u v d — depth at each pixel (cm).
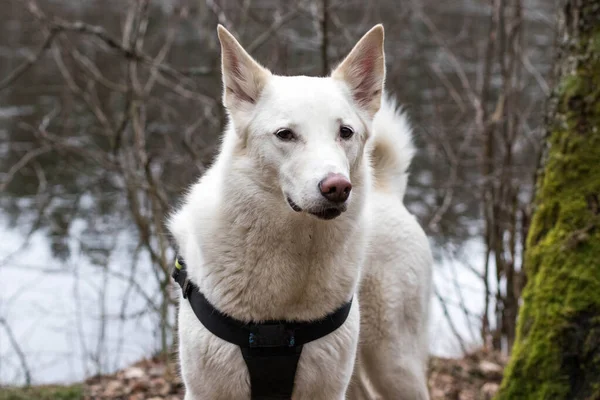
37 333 668
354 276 337
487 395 556
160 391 554
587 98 435
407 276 418
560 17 456
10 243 866
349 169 326
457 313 743
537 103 914
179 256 362
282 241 322
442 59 1134
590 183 431
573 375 415
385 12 1051
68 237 830
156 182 671
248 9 771
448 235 836
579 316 416
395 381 416
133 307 710
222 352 328
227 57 336
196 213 342
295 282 324
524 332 444
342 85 345
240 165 328
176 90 736
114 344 656
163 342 626
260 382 330
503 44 736
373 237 413
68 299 725
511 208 693
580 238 425
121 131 698
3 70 1553
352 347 343
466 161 789
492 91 1120
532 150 923
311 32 1120
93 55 1212
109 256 793
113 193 967
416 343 426
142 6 689
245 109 335
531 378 430
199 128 862
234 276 325
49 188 1024
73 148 712
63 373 618
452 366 619
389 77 892
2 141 1204
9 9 1589
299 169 309
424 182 1006
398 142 444
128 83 696
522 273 646
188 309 342
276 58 731
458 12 1326
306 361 330
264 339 324
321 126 319
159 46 1259
